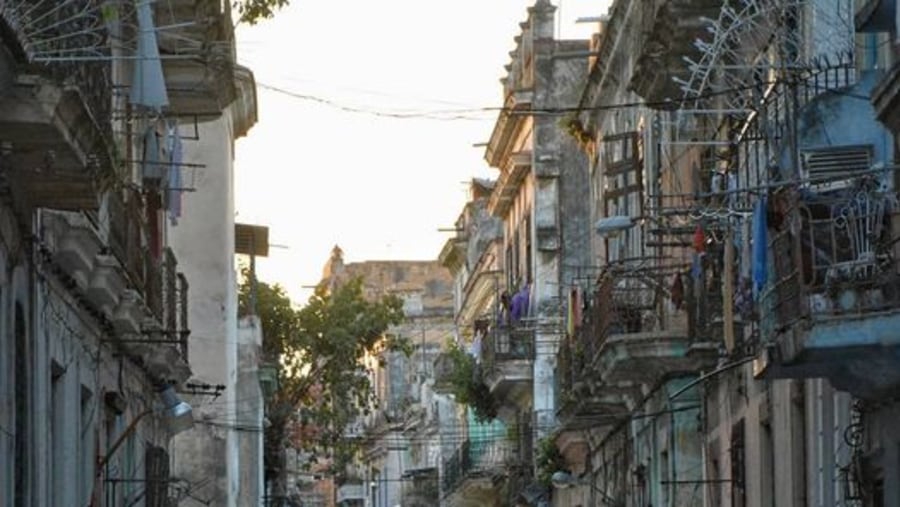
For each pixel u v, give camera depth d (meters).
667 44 28.36
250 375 47.41
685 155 31.91
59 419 22.42
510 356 51.03
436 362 76.94
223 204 42.22
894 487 20.05
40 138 17.50
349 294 58.53
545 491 49.53
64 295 22.30
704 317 28.00
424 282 106.88
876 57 21.33
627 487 38.16
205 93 29.12
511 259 56.81
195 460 41.03
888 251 18.45
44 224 20.83
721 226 27.38
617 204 39.16
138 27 21.83
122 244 24.84
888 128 18.86
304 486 97.12
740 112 24.22
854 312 18.45
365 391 58.59
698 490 32.12
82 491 24.02
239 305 57.09
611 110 40.16
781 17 23.39
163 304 29.97
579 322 38.72
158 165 26.38
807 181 18.81
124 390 27.41
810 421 23.83
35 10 17.89
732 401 28.98
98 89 19.98
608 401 37.00
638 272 32.28
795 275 19.27
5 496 18.64
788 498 24.88
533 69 51.75
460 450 66.31
